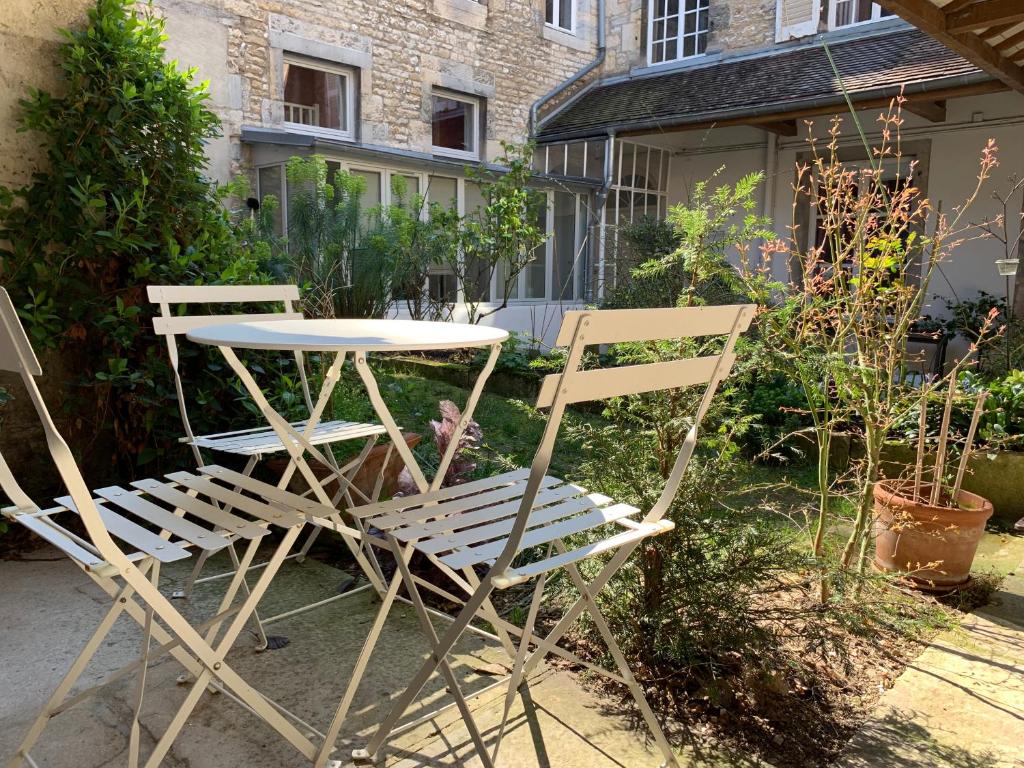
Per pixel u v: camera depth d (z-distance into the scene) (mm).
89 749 1857
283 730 1693
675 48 11273
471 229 7840
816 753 1917
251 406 3430
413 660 2324
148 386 3402
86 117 3326
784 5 10055
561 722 2016
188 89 3635
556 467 4250
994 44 5246
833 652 2352
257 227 6680
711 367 1754
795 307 2777
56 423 3455
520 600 2729
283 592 2787
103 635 1684
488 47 10227
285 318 2818
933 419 4098
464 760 1851
